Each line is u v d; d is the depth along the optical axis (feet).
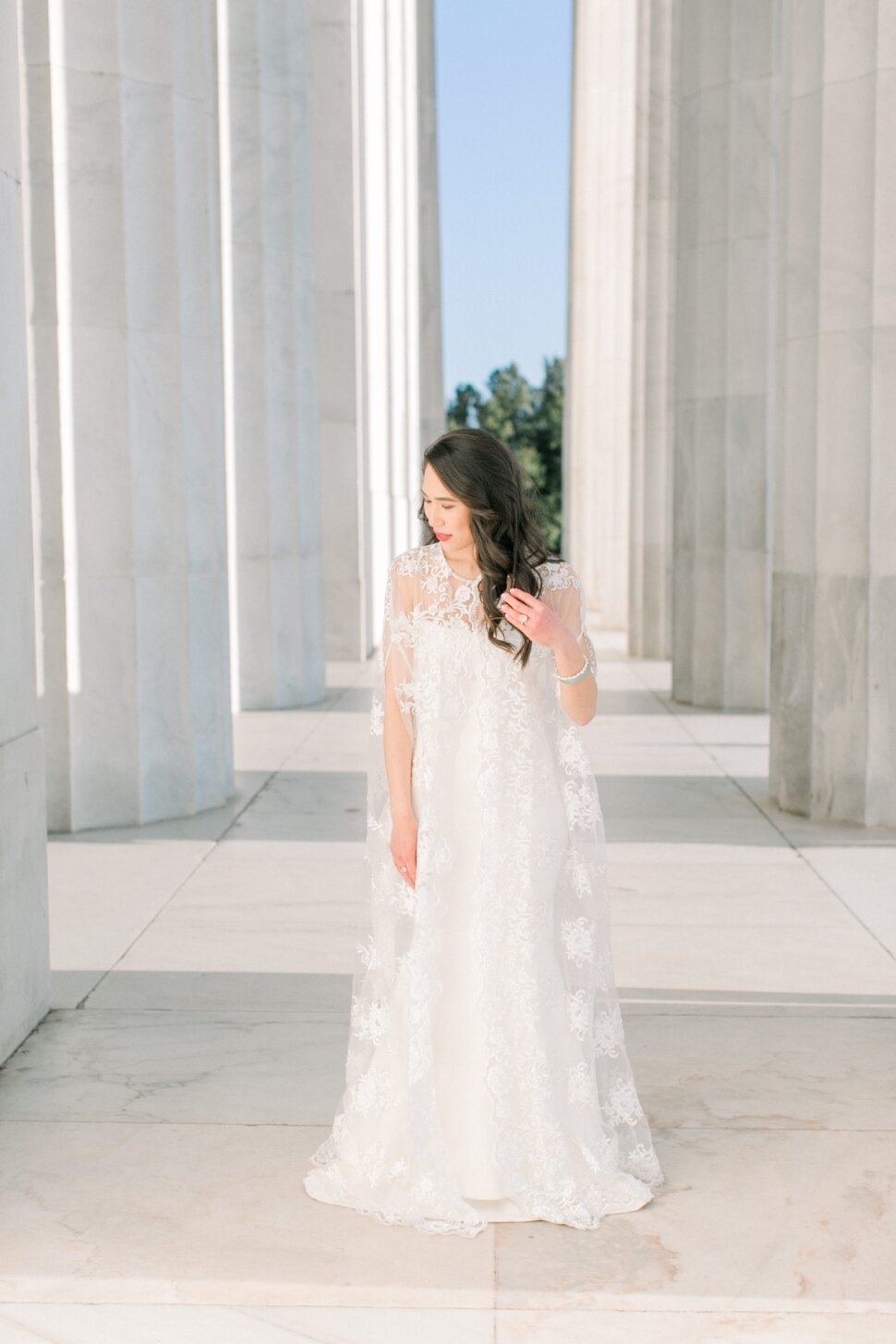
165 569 27.53
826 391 26.61
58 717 26.43
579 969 12.47
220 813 28.60
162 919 21.01
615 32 90.58
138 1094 14.58
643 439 57.88
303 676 44.16
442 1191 11.82
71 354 25.98
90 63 25.81
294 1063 15.40
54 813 26.66
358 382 56.29
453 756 12.19
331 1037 16.19
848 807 27.35
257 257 41.57
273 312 42.29
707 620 44.16
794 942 19.90
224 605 30.12
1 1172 12.81
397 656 12.41
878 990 17.84
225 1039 16.14
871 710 26.76
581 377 106.83
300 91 43.24
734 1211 12.06
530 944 12.17
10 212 16.10
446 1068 12.16
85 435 26.21
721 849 25.49
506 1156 12.07
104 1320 10.43
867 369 25.99
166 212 26.96
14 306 16.19
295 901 22.02
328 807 29.12
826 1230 11.72
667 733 39.27
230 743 30.60
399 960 12.50
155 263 26.86
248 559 42.70
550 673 12.53
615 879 23.45
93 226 26.02
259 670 43.11
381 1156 12.25
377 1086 12.41
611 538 77.92
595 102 99.09
